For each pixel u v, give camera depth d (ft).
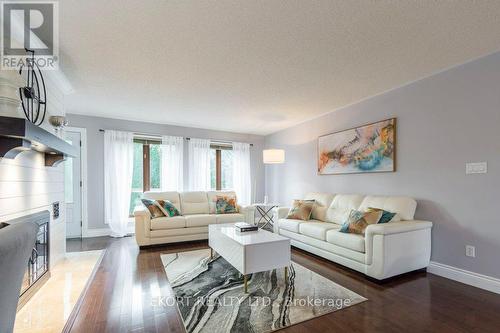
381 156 11.30
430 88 9.50
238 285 8.16
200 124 17.46
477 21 6.20
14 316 2.56
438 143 9.26
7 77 5.96
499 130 7.72
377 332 5.68
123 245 13.17
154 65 8.57
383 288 7.95
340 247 9.71
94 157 15.34
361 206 11.18
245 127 18.37
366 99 12.12
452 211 8.83
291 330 5.76
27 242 2.53
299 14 5.94
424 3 5.56
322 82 10.12
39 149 7.43
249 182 20.02
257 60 8.23
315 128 15.56
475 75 8.23
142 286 8.08
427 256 9.20
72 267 9.82
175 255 11.38
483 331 5.73
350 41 7.11
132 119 16.08
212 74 9.30
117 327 5.85
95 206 15.30
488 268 7.90
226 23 6.29
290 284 8.24
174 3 5.57
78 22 6.21
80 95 11.51
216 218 14.10
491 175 7.88
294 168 17.52
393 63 8.50
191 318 6.23
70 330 5.72
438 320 6.16
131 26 6.40
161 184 16.85
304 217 12.91
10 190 6.36
